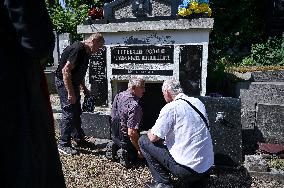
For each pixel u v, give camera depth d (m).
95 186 3.80
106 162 4.44
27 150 1.27
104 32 5.86
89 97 5.45
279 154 4.45
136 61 5.77
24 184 1.26
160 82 5.72
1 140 1.24
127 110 4.13
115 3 5.79
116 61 5.91
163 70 5.62
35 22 1.14
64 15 10.07
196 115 3.29
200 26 5.29
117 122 4.32
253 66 8.10
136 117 4.08
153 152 3.45
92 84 6.14
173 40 5.51
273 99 5.48
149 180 3.96
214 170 4.21
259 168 4.02
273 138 4.84
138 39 5.70
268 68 7.34
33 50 1.15
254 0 10.51
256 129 4.91
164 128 3.30
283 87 5.45
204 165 3.29
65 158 4.53
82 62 4.36
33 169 1.29
